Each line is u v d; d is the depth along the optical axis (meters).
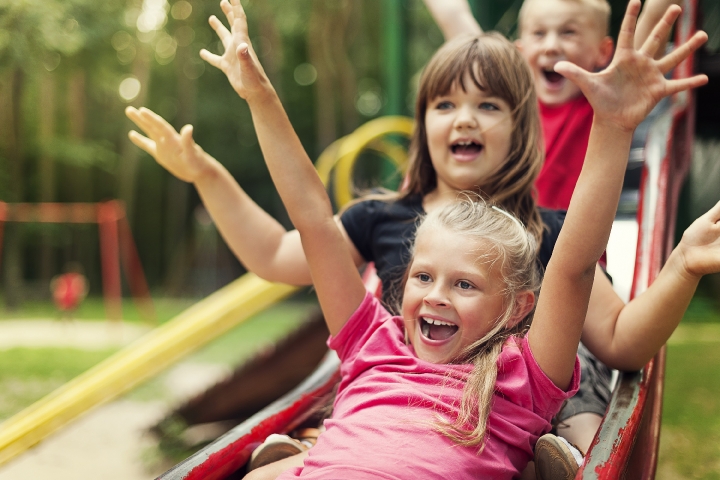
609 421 1.51
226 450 1.66
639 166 2.92
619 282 2.46
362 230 2.20
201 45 19.83
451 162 2.04
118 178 20.19
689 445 3.78
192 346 3.78
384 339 1.70
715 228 1.53
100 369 3.60
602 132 1.38
